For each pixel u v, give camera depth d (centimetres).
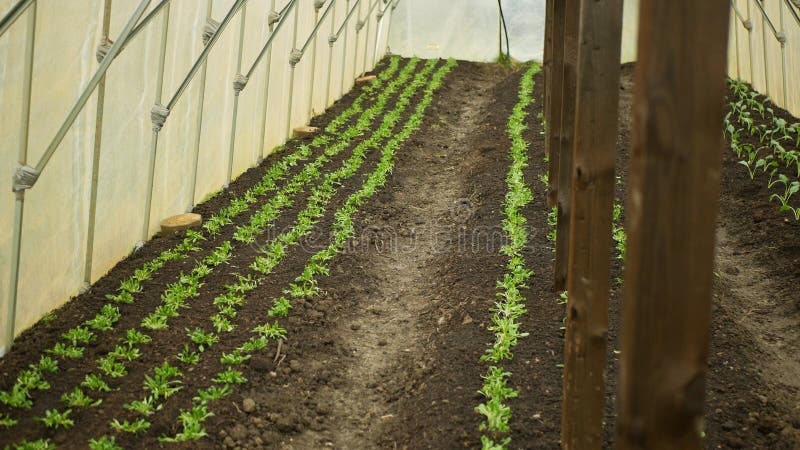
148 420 505
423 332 704
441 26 2309
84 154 685
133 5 735
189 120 931
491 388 532
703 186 240
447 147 1419
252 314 685
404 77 1988
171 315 659
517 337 621
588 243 412
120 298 677
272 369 604
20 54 571
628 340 255
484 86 1984
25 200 604
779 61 1323
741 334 625
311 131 1400
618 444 279
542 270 764
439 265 866
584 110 414
